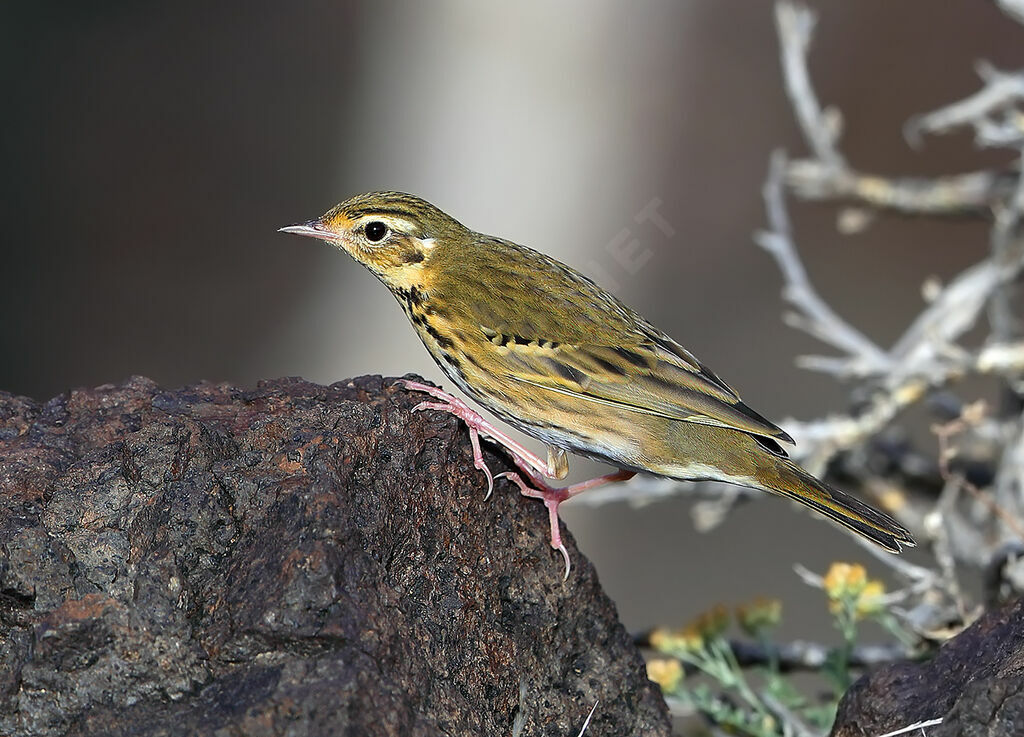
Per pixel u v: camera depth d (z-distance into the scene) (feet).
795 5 91.86
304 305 88.99
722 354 81.30
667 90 96.22
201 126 96.22
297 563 22.66
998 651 25.30
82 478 24.07
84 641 22.43
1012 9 41.91
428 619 25.84
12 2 96.22
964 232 87.04
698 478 32.42
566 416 32.71
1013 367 39.86
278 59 100.17
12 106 94.02
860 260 87.40
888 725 25.50
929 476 47.37
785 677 42.09
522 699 26.81
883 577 64.90
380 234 34.40
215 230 92.02
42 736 22.22
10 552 23.20
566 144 95.40
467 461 27.76
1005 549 36.76
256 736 21.15
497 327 32.94
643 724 27.96
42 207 91.09
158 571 23.24
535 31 100.78
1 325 85.56
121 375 83.76
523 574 27.66
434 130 97.66
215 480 24.25
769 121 92.94
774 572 71.15
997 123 50.57
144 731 21.70
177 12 100.07
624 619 69.36
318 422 26.05
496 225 91.81
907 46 90.22
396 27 102.47
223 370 84.33
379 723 21.38
